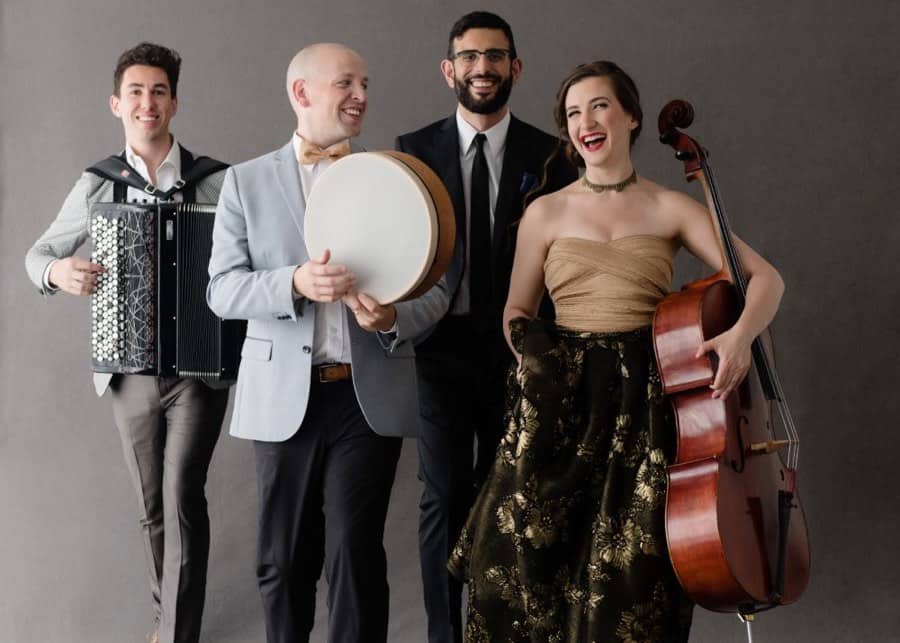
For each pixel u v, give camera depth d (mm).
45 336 4539
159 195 3799
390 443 3088
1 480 4539
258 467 3123
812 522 4207
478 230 3562
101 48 4512
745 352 2750
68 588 4441
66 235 3889
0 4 4547
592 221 2988
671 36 4285
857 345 4215
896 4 4191
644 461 2803
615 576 2748
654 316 2822
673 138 3002
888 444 4191
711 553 2619
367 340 3062
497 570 2893
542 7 4332
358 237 2920
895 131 4199
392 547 4371
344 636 3049
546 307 3486
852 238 4223
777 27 4242
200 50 4461
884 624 4113
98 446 4516
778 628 4121
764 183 4254
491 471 2977
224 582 4410
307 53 3146
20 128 4547
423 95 4391
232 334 3637
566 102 3027
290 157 3188
